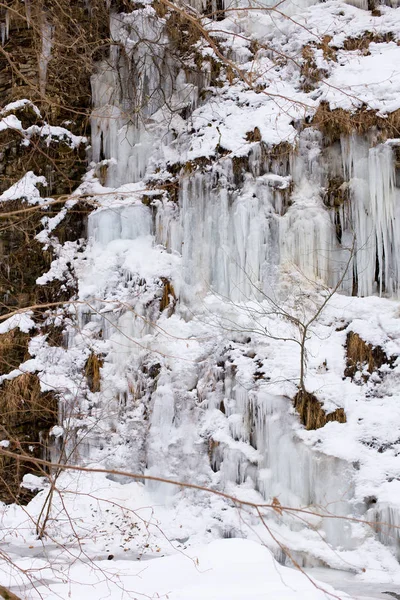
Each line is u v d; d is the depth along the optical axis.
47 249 14.85
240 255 13.60
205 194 14.13
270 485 11.38
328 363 12.06
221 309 13.38
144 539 11.19
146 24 16.39
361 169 13.64
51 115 15.99
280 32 16.25
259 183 13.91
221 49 16.20
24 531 11.51
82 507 11.91
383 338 12.07
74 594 7.77
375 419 11.26
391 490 10.34
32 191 15.02
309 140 14.34
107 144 16.30
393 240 13.27
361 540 10.22
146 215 14.96
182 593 7.30
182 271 14.05
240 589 7.37
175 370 12.81
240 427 12.00
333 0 16.56
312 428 11.38
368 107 13.73
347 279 13.60
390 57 14.96
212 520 11.39
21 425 13.32
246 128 14.60
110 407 13.28
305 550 10.33
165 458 12.33
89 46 15.68
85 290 14.29
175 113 16.02
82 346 13.92
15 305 14.39
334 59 15.34
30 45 15.82
